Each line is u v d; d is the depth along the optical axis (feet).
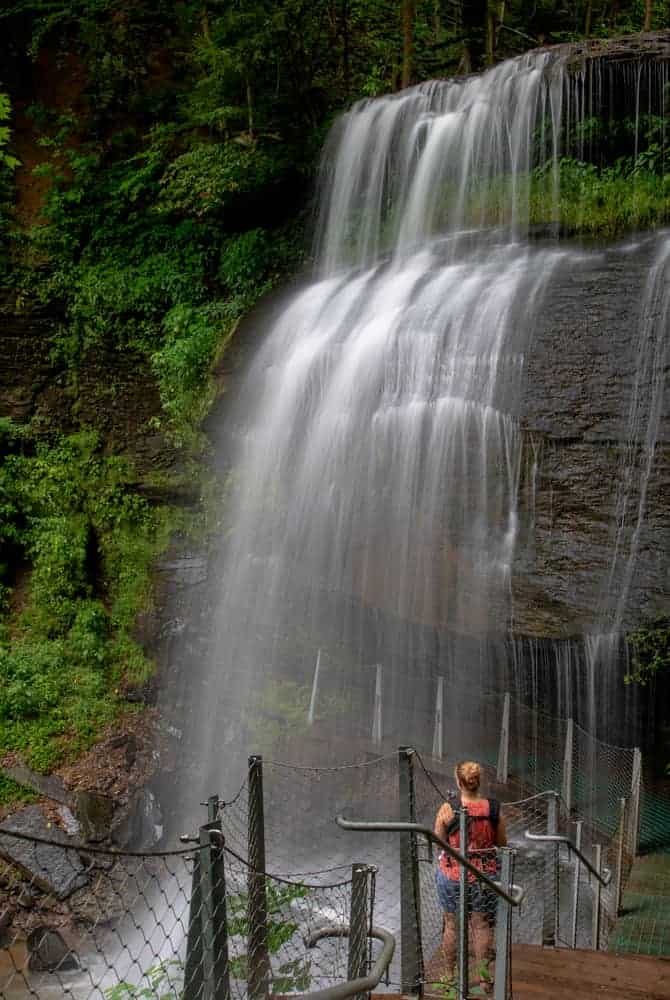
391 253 60.34
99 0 75.51
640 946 25.62
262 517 52.65
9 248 66.74
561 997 19.49
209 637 56.13
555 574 40.32
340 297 55.26
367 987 12.74
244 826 41.88
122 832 47.75
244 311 63.16
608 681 39.68
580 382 40.93
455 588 42.93
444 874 20.92
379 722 47.26
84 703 54.19
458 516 43.42
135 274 66.85
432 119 61.21
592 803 39.47
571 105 55.67
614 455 39.73
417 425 45.39
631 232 51.24
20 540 60.59
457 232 58.03
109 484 62.80
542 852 34.63
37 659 55.57
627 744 40.47
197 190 64.28
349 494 47.83
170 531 61.05
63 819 47.19
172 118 74.79
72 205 69.26
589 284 43.27
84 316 65.72
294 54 71.72
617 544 39.19
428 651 44.80
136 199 68.59
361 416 48.06
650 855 34.04
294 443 51.47
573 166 55.72
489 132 58.29
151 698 56.65
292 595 50.44
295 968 18.90
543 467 41.14
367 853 44.42
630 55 53.93
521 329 43.06
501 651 41.93
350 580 47.09
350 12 81.71
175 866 46.19
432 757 44.93
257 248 64.95
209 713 54.24
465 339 44.70
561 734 41.81
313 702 49.70
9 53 75.31
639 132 54.85
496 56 81.51
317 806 47.09
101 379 65.21
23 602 59.52
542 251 52.16
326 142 67.05
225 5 75.82
